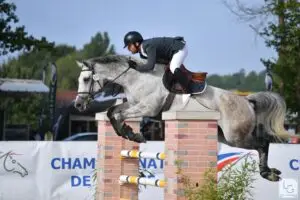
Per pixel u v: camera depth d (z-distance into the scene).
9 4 29.66
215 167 10.06
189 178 9.98
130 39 12.16
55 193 15.16
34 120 61.28
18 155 15.02
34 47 30.75
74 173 15.28
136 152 12.41
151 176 15.44
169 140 10.26
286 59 27.70
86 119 39.53
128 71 12.39
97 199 13.55
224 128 12.84
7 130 35.53
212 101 12.61
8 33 29.77
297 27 27.17
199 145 10.07
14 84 34.03
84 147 15.34
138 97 12.27
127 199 13.05
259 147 13.16
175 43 12.08
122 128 12.08
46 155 15.15
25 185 15.02
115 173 13.22
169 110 11.23
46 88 34.31
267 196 15.66
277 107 13.25
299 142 22.02
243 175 9.91
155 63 12.35
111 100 24.80
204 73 12.47
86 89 12.69
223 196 9.59
